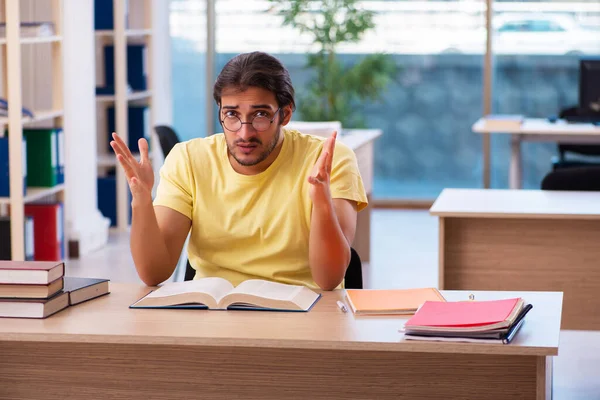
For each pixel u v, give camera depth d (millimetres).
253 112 2875
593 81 8156
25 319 2572
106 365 2805
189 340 2396
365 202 3162
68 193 7184
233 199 3129
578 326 4574
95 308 2703
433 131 10180
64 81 7148
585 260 4512
